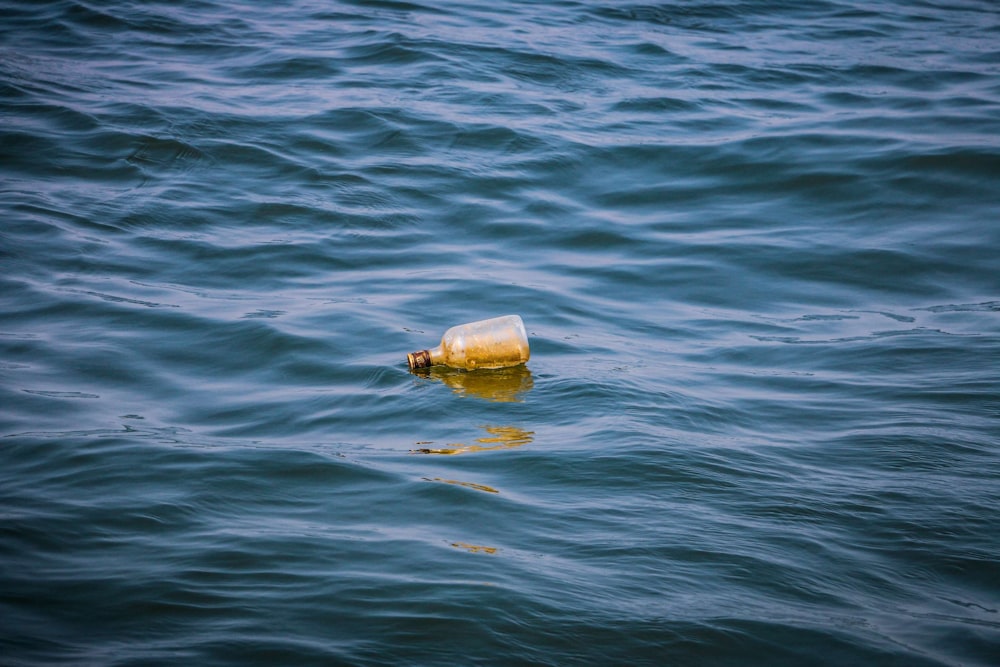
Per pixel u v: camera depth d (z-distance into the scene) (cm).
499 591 818
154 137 2122
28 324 1405
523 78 2616
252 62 2647
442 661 739
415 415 1174
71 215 1786
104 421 1146
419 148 2167
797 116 2409
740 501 986
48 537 891
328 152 2128
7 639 747
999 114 2386
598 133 2286
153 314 1452
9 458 1044
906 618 816
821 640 782
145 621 776
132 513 938
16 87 2359
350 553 875
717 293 1638
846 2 3525
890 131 2284
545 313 1516
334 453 1074
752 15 3309
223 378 1285
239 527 919
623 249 1798
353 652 744
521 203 1961
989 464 1080
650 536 914
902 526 951
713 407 1214
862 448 1116
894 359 1383
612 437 1109
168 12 3016
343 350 1358
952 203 1969
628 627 783
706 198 2020
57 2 3017
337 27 2958
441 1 3272
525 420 1162
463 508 958
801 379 1320
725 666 753
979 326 1502
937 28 3250
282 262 1670
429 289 1584
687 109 2453
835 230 1881
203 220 1814
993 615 827
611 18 3191
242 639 754
